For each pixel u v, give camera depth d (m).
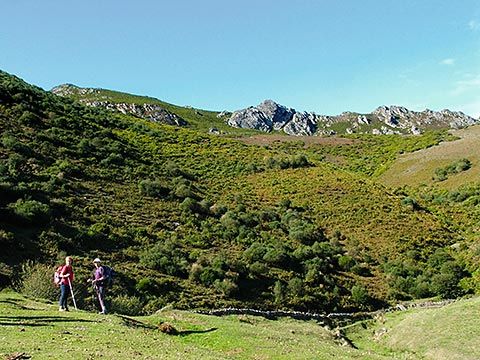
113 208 55.81
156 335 20.33
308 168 93.25
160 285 40.69
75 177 61.22
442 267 55.28
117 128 96.25
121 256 44.75
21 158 58.72
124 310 32.22
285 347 20.94
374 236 65.62
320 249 56.84
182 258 46.62
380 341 34.41
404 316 39.75
